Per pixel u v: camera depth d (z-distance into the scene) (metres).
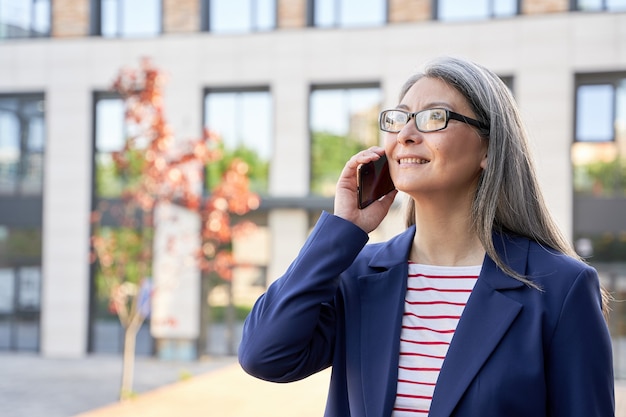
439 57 1.52
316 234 1.54
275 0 17.06
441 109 1.43
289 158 16.58
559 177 15.10
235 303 16.72
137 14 17.78
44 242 17.56
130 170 12.12
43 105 17.97
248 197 12.30
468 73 1.46
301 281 1.49
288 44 16.72
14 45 17.89
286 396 7.45
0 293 17.80
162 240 16.58
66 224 17.53
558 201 15.03
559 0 15.56
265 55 16.80
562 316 1.37
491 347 1.36
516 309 1.38
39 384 13.34
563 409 1.36
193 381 8.34
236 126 17.08
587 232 15.02
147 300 11.70
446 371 1.37
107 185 17.66
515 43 15.53
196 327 16.56
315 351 1.55
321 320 1.57
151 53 17.36
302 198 16.14
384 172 1.59
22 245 17.81
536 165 1.57
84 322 17.31
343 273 1.60
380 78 16.36
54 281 17.44
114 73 17.58
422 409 1.39
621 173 15.00
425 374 1.41
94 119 17.83
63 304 17.38
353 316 1.53
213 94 17.27
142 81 11.77
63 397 12.09
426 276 1.50
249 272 16.66
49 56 17.77
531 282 1.40
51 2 18.03
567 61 15.25
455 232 1.50
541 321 1.36
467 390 1.34
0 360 16.42
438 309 1.46
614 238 14.88
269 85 16.89
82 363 16.02
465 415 1.34
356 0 16.72
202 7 17.34
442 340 1.43
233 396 7.41
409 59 16.19
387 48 16.31
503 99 1.48
